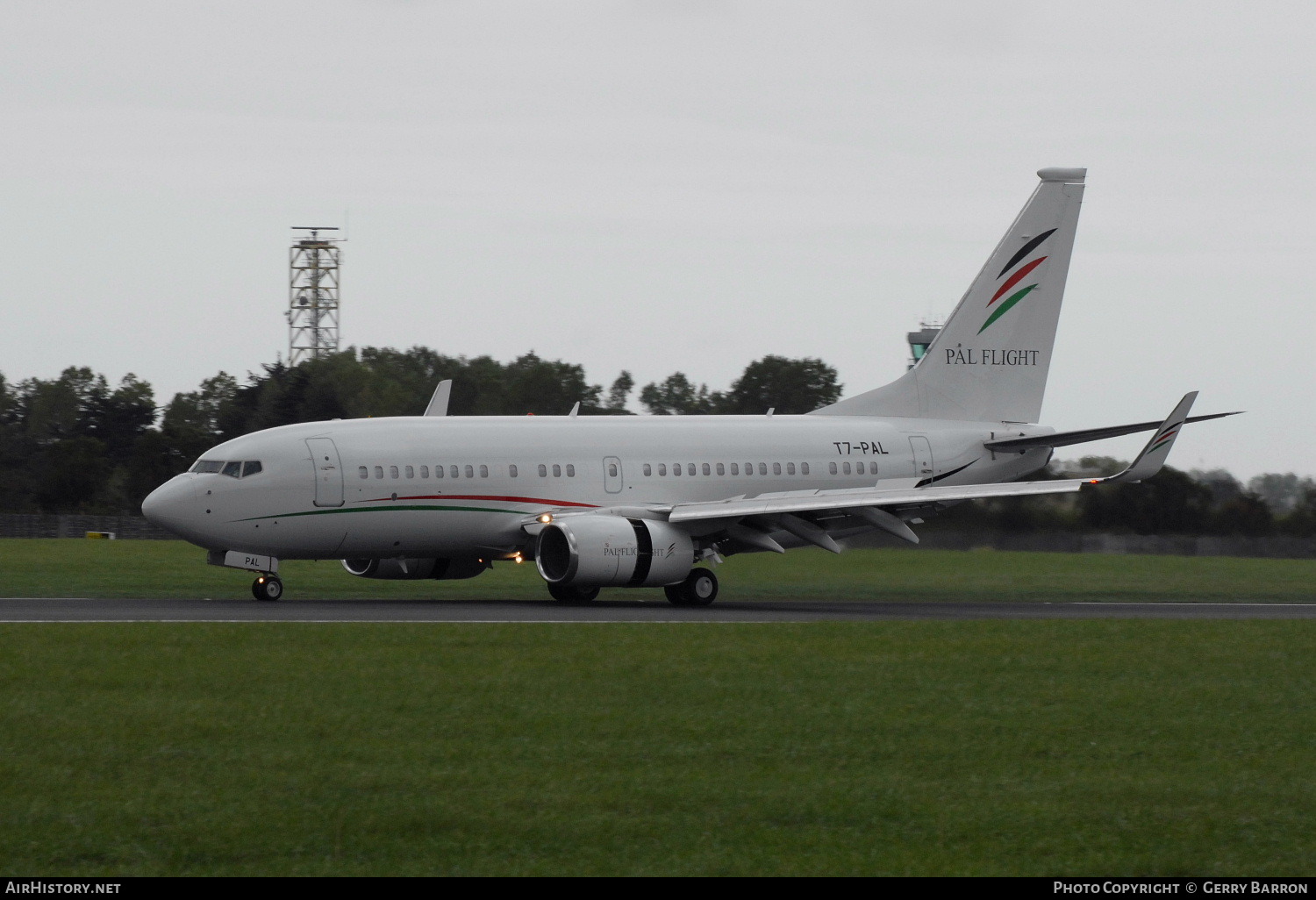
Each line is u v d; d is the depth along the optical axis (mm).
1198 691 55656
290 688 52938
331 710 48500
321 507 98938
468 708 49156
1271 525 175500
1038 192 122625
